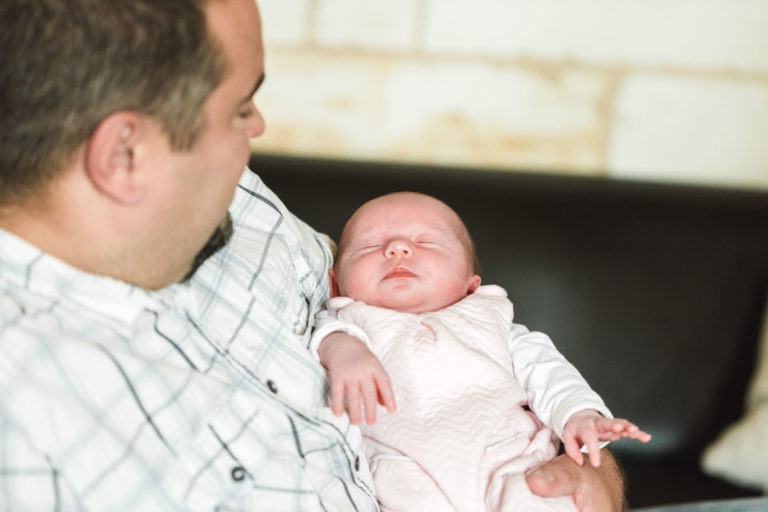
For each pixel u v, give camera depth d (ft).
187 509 2.84
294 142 8.15
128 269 2.95
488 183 6.84
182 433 2.89
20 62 2.60
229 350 3.26
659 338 6.46
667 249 6.57
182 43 2.72
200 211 2.97
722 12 7.74
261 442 3.08
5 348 2.60
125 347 2.92
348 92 8.04
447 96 8.00
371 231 4.34
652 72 7.87
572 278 6.50
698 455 6.43
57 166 2.70
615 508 3.76
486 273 6.52
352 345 3.53
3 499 2.49
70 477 2.62
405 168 6.97
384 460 3.63
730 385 6.45
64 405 2.65
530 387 3.94
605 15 7.80
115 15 2.63
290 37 8.00
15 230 2.81
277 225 4.09
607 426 3.53
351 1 7.90
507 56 7.92
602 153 8.02
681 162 7.99
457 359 3.72
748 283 6.51
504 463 3.54
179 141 2.80
